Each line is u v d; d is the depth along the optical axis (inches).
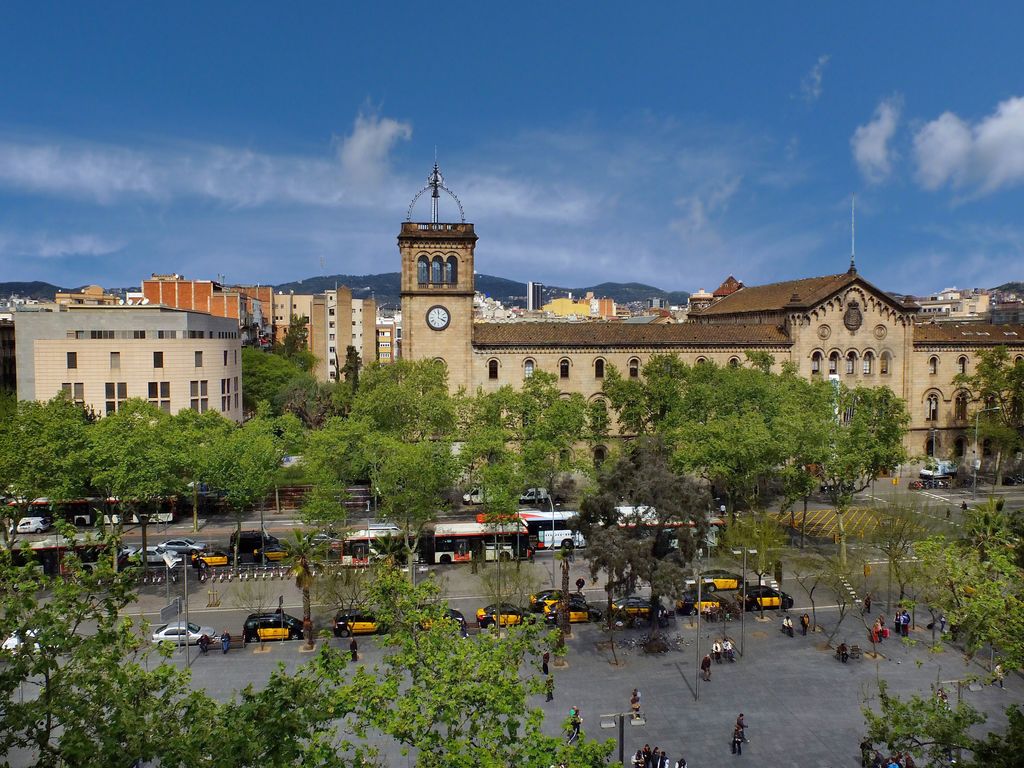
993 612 1341.0
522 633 1212.5
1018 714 1031.0
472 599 2341.3
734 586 2454.5
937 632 2119.8
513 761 961.5
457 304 3708.2
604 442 3772.1
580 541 2891.2
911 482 3870.6
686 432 2918.3
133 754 850.8
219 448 2701.8
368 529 2709.2
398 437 3058.6
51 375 3720.5
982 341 4205.2
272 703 957.8
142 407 3051.2
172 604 1804.9
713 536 2689.5
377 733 1574.8
